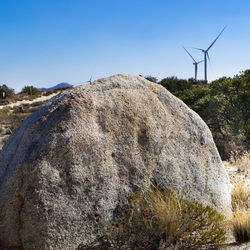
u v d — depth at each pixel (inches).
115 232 152.8
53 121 167.5
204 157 215.2
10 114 1071.6
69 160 158.4
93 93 183.6
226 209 212.1
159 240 157.8
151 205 168.7
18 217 150.4
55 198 149.5
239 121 529.0
